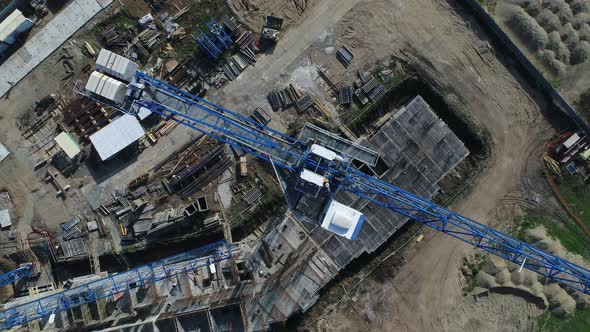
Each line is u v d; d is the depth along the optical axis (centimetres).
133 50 5047
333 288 5253
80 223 5103
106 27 5031
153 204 5084
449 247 5212
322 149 4272
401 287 5241
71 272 5219
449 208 5191
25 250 5088
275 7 5056
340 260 4984
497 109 5119
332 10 5066
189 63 5053
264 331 5059
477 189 5194
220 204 5116
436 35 5084
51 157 5069
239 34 5034
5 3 4938
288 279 4981
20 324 4709
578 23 4984
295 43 5075
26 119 5066
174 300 4975
